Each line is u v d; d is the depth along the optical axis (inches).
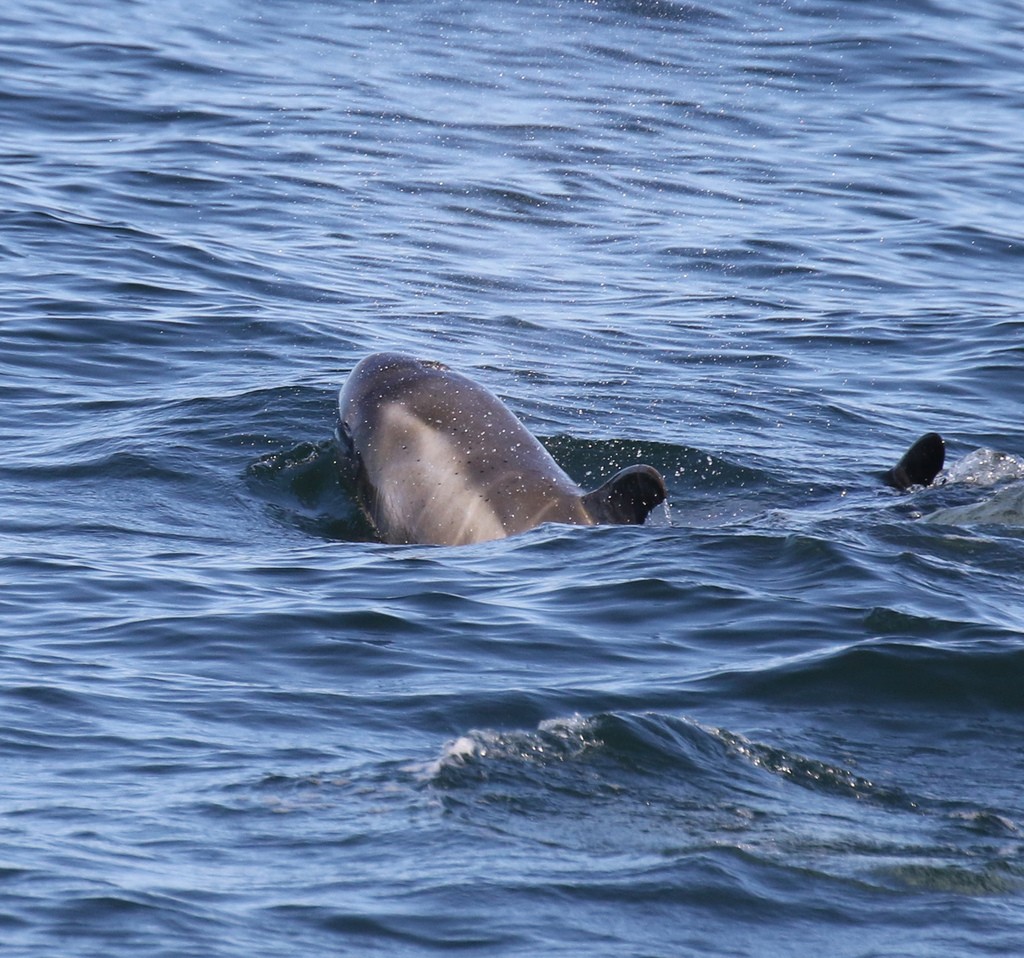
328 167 3198.8
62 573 1364.4
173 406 1902.1
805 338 2442.2
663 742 1005.2
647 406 2055.9
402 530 1562.5
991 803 960.9
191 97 3555.6
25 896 792.3
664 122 3713.1
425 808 916.0
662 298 2625.5
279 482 1704.0
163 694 1088.8
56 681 1103.0
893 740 1044.5
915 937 804.6
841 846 893.8
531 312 2498.8
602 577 1350.9
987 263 2888.8
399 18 4409.5
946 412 2123.5
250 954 755.4
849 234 3016.7
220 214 2851.9
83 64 3703.3
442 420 1588.3
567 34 4357.8
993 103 3937.0
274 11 4365.2
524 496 1524.4
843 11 4626.0
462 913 801.6
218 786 939.3
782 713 1077.1
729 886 842.8
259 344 2206.0
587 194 3189.0
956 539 1466.5
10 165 2970.0
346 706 1072.2
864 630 1224.2
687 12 4557.1
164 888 809.5
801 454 1889.8
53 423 1857.8
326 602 1295.5
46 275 2409.0
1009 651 1173.1
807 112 3841.0
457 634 1220.5
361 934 779.4
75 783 938.1
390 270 2659.9
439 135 3489.2
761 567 1381.6
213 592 1327.5
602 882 840.3
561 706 1080.8
